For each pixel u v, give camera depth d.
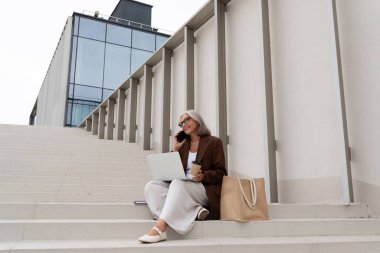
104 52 20.98
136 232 3.04
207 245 2.66
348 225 3.48
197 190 3.28
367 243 2.98
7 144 8.00
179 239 3.01
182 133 3.72
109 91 20.56
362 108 4.12
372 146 3.96
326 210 3.82
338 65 4.29
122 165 7.29
